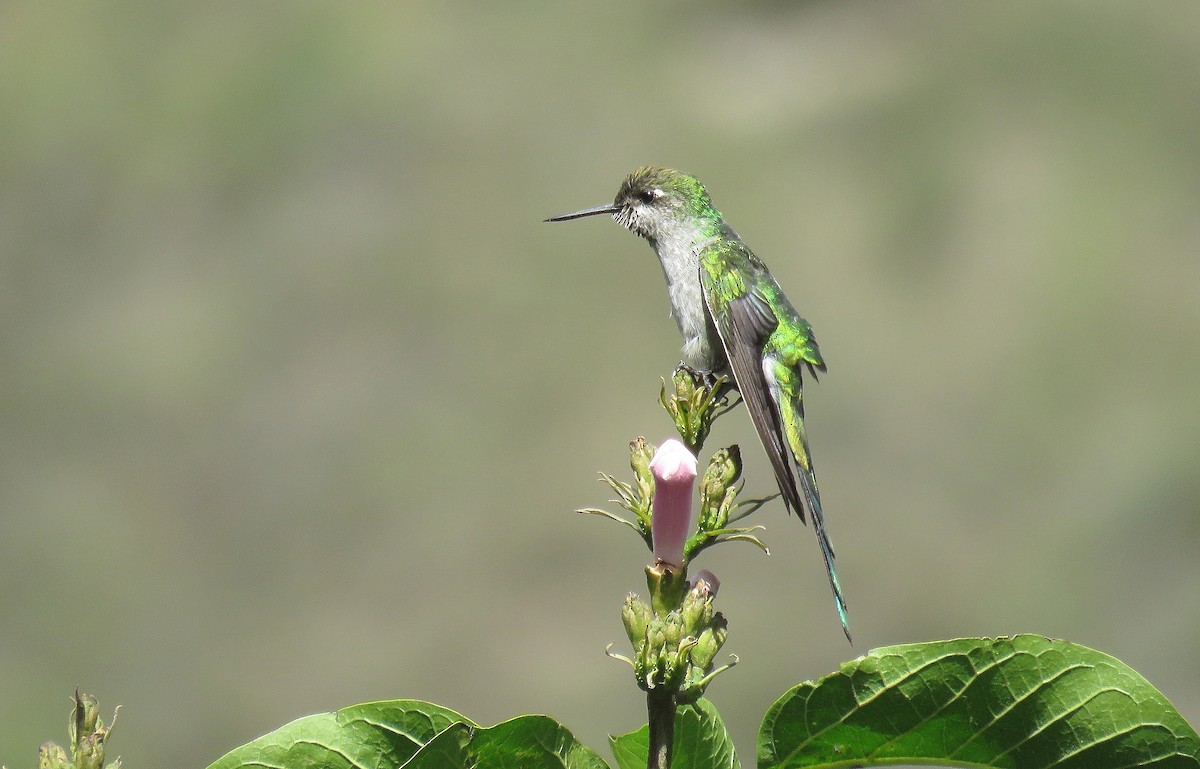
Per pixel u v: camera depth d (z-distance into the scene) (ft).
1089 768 11.44
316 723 10.90
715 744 12.51
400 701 10.91
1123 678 11.28
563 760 10.98
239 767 10.78
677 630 10.79
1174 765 11.22
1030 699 11.30
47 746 10.35
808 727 11.64
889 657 11.36
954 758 11.66
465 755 10.83
